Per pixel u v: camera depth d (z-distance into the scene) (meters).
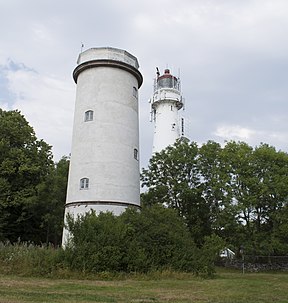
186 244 22.17
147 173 38.09
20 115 35.41
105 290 14.20
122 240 20.00
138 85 29.50
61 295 12.38
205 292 14.53
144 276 18.86
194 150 37.66
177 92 47.97
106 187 24.36
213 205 36.88
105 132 25.42
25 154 33.59
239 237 34.91
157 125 47.50
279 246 33.19
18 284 14.91
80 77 27.55
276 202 35.31
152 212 23.77
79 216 21.59
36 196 32.28
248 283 18.39
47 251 20.02
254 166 36.12
